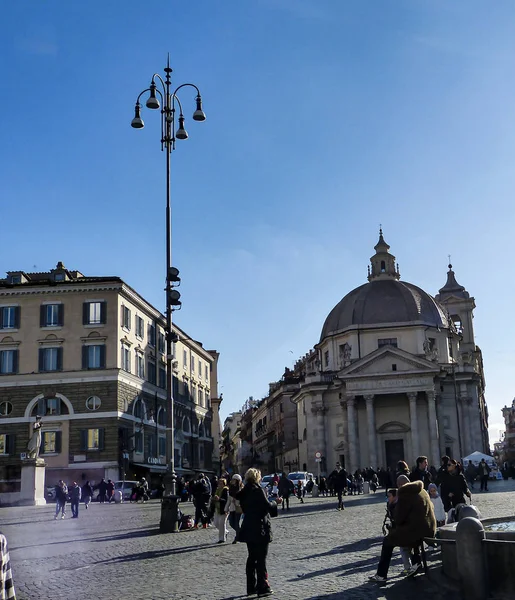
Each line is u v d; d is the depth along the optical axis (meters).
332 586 11.47
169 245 23.72
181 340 71.50
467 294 106.62
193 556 15.98
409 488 11.80
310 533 20.45
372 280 80.25
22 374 54.06
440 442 68.75
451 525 12.91
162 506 22.25
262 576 10.92
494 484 57.91
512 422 199.00
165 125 24.25
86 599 11.04
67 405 53.44
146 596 11.11
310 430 74.31
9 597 5.73
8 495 43.69
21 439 53.28
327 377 74.06
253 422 138.62
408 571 12.25
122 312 55.69
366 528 21.31
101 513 33.91
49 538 21.08
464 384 72.38
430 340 73.75
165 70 24.42
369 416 67.94
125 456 53.84
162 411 64.19
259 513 11.05
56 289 54.81
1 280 58.59
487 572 10.05
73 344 54.22
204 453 78.81
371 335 73.25
